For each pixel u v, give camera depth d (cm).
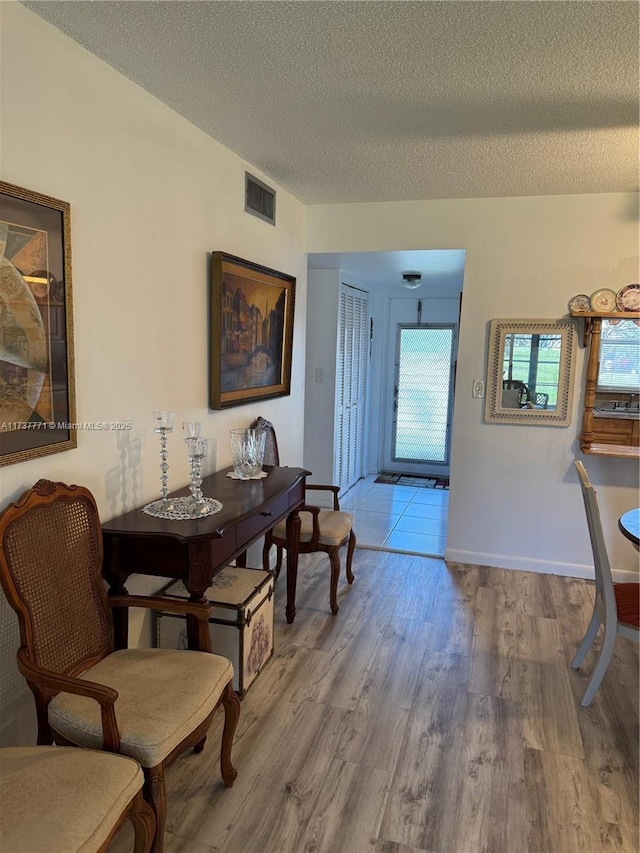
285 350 367
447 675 260
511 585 361
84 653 177
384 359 660
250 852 168
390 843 172
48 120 175
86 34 178
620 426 365
